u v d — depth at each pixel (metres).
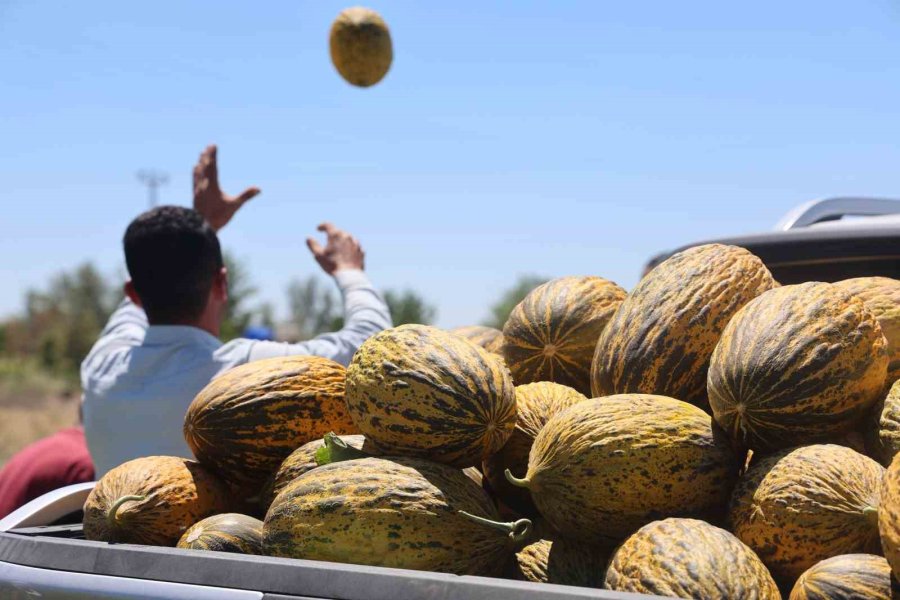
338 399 1.54
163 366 2.17
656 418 1.27
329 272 2.47
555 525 1.31
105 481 1.49
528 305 1.68
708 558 1.09
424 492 1.25
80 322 26.36
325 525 1.23
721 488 1.26
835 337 1.28
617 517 1.25
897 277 1.88
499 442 1.37
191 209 2.31
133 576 1.20
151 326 2.23
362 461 1.29
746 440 1.30
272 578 1.11
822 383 1.26
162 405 2.13
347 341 2.26
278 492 1.43
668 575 1.09
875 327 1.32
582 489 1.25
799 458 1.21
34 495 2.61
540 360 1.64
